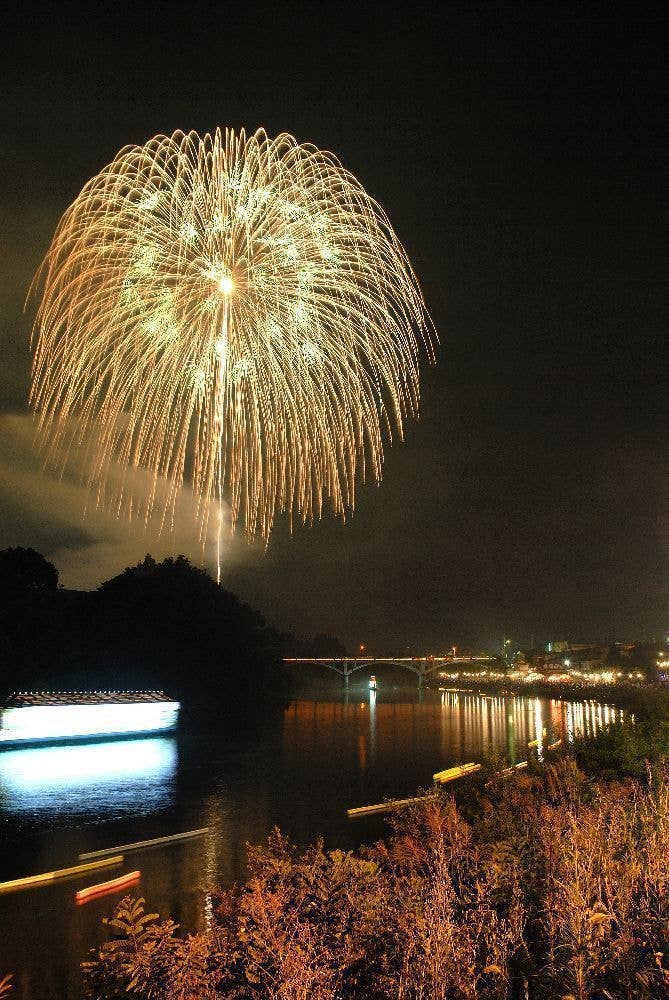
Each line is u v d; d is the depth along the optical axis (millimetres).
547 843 10195
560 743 31734
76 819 39281
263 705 130625
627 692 177000
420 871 11086
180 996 7289
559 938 7234
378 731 97438
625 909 7625
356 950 7465
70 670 99438
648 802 12508
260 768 59344
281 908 8266
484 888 8742
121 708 80750
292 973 6816
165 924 8375
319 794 47000
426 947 6906
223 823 38312
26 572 101875
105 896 26016
